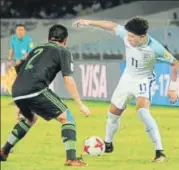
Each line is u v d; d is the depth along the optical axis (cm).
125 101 2817
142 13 9331
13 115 5078
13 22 8725
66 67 2444
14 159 2845
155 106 5303
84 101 5844
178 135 3728
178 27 6625
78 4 10069
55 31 2517
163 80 5312
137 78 2761
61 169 2509
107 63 5750
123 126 4150
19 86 2459
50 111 2464
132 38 2677
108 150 2959
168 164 2677
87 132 3972
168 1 9231
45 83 2459
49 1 10131
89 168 2541
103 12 9400
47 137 3703
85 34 7556
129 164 2681
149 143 3391
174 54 6575
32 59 2484
